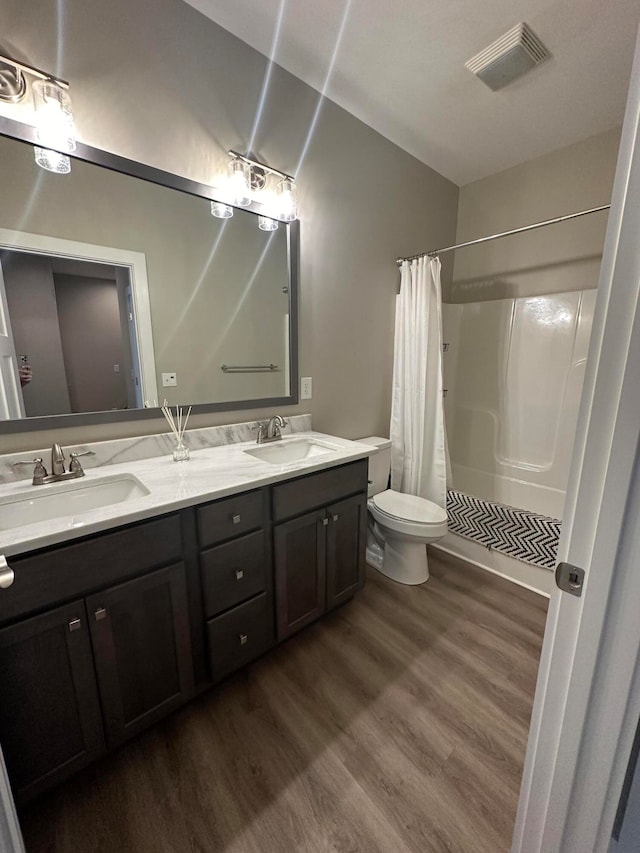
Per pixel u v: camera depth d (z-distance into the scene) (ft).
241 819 3.29
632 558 1.69
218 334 5.56
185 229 5.03
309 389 6.84
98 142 4.20
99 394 4.63
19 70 3.64
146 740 3.97
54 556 3.03
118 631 3.47
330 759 3.79
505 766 3.74
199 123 4.87
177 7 4.50
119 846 3.12
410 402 7.79
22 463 4.06
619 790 1.91
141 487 4.17
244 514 4.30
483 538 7.25
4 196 3.83
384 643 5.36
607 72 5.59
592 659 1.86
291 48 5.22
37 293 4.11
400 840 3.15
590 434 1.75
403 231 7.97
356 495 5.73
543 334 8.05
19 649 2.95
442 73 5.65
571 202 7.59
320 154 6.22
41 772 3.19
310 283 6.51
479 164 8.20
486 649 5.26
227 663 4.42
